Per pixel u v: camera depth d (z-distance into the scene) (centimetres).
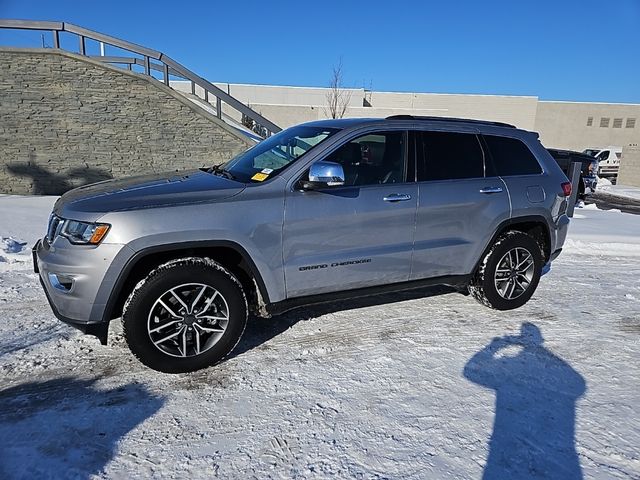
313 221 345
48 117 1070
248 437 260
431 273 410
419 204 387
